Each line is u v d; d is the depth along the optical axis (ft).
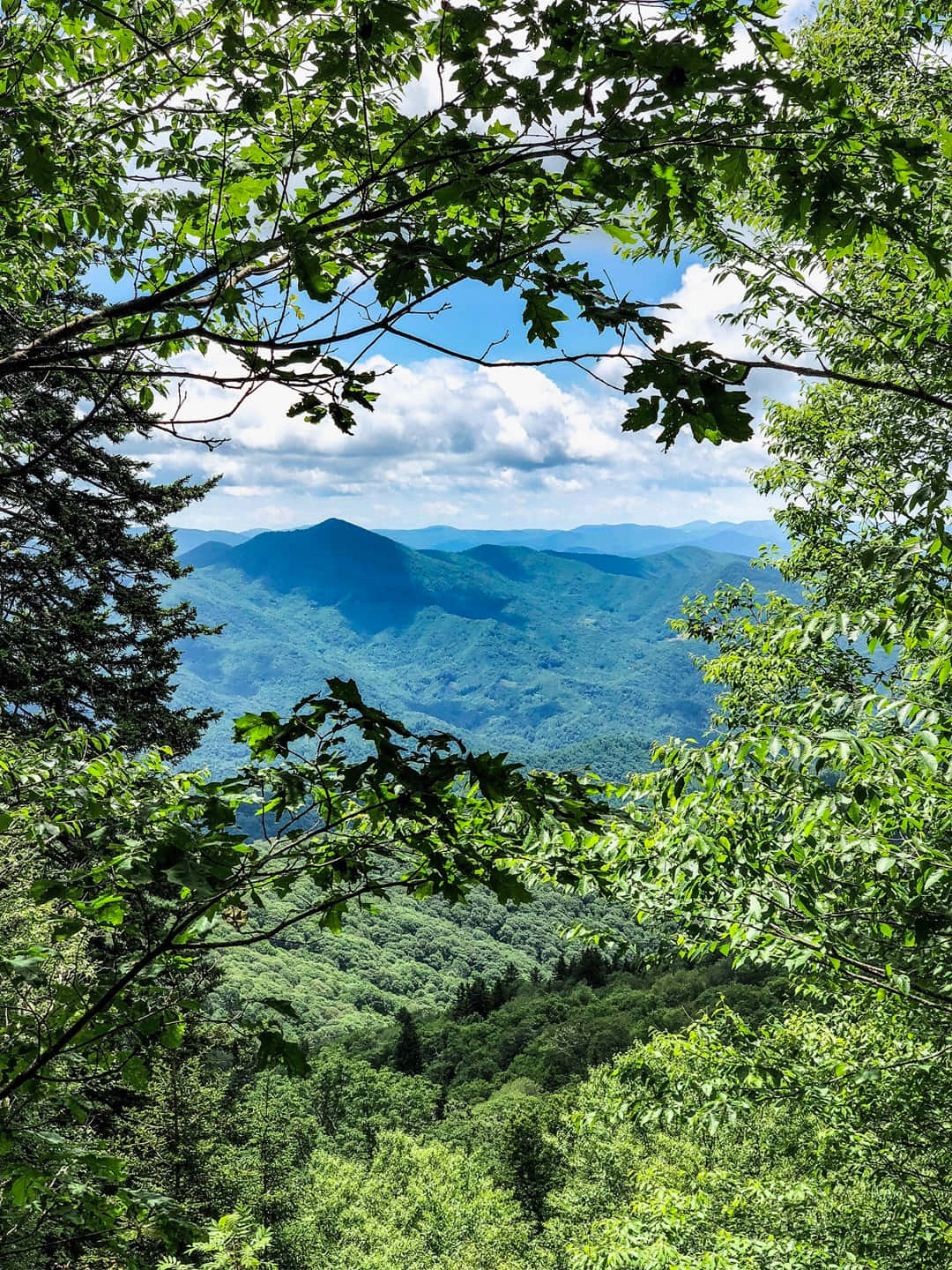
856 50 19.89
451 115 5.76
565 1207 92.48
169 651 45.14
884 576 20.99
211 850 6.89
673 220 6.46
